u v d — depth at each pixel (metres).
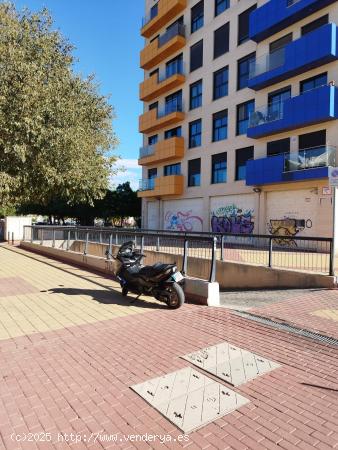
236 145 23.69
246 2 23.38
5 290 8.72
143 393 3.68
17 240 25.67
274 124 20.08
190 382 3.92
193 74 27.97
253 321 6.03
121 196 48.22
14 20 10.60
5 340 5.26
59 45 12.02
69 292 8.43
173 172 30.02
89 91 15.64
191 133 28.20
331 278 8.59
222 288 11.48
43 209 48.47
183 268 7.96
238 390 3.74
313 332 5.45
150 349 4.89
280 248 11.70
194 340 5.23
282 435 3.00
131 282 7.48
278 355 4.63
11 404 3.50
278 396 3.62
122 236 12.46
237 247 13.95
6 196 10.69
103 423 3.19
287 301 7.53
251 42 22.94
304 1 18.75
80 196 14.21
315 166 18.05
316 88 17.98
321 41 17.86
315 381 3.92
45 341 5.22
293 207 19.89
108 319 6.28
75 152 11.05
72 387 3.84
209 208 25.83
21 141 9.39
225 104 24.72
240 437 2.98
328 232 17.91
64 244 15.45
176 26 28.61
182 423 3.16
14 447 2.87
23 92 9.09
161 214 30.75
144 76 34.28
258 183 20.83
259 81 21.20
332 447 2.84
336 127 17.89
